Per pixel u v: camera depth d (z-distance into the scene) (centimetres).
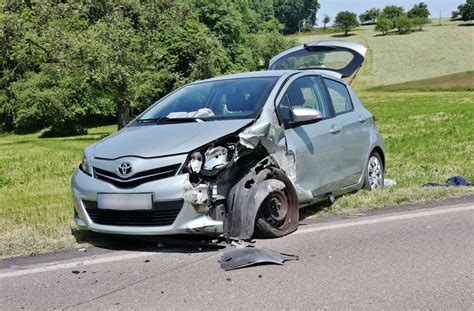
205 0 7775
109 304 422
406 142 1772
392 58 11181
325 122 707
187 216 527
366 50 948
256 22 11325
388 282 452
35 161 1977
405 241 569
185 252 547
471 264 493
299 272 479
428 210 697
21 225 738
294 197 609
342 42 966
